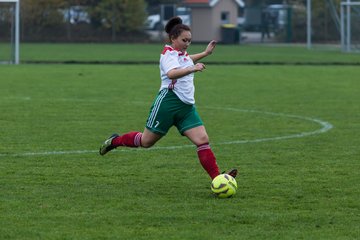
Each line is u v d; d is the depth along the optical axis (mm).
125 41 146125
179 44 21750
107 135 33906
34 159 27484
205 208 20172
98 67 79062
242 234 17719
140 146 22984
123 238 17297
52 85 58500
